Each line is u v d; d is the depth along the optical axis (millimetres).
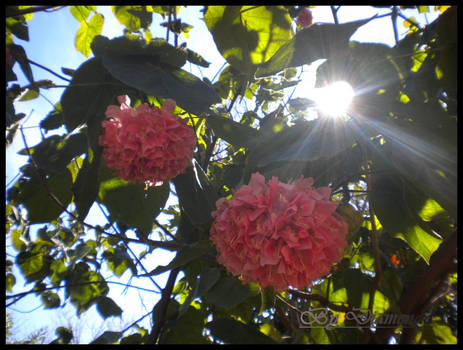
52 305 638
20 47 428
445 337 376
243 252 317
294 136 358
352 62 360
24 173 503
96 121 413
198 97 386
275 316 622
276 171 366
